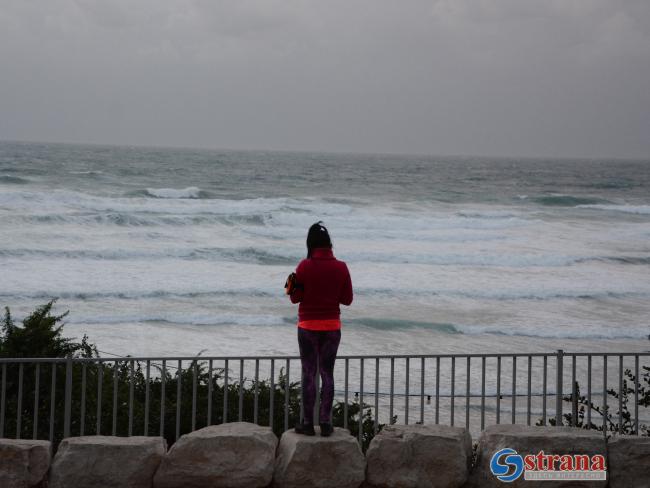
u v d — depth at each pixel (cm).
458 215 5912
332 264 628
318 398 713
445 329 2388
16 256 3291
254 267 3391
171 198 6569
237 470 595
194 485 596
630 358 2056
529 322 2527
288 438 618
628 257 3950
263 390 979
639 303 2906
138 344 2094
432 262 3706
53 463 594
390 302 2783
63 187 6694
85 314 2416
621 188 11469
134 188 7212
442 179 12550
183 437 600
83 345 1011
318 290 625
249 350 2070
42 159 12862
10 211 4531
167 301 2677
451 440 615
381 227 5000
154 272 3141
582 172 18438
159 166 12544
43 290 2672
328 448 602
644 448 622
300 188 8856
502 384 1759
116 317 2358
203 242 3966
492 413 1527
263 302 2723
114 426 679
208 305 2645
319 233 635
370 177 12412
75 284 2811
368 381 1725
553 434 632
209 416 687
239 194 7238
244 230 4391
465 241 4462
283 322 2406
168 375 1012
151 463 596
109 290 2723
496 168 19938
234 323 2388
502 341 2261
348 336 2267
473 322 2502
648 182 13500
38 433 813
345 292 636
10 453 586
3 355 882
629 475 621
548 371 1897
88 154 17425
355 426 936
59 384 878
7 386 865
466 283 3172
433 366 1898
